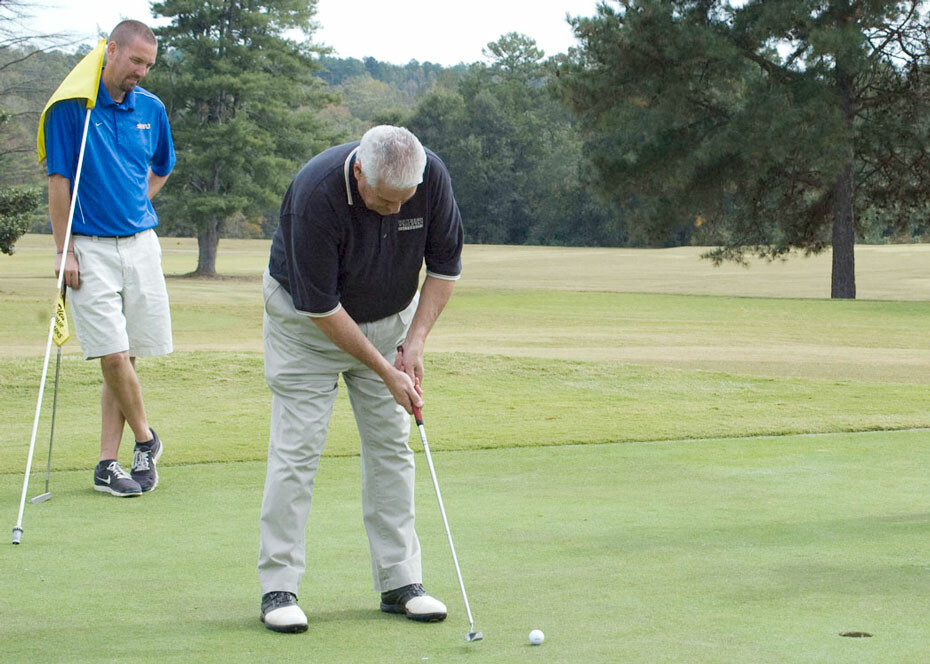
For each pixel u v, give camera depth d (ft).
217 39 148.46
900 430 27.78
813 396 35.58
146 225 20.27
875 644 10.06
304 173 11.35
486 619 11.23
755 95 94.63
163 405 32.83
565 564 13.65
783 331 62.64
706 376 39.52
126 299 19.86
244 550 14.55
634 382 38.34
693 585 12.47
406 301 12.43
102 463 19.34
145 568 13.52
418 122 320.91
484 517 16.81
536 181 311.68
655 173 104.22
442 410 32.24
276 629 10.89
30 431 27.78
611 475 21.07
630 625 10.83
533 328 65.31
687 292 120.57
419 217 11.68
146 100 20.29
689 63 97.66
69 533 15.64
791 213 112.98
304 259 11.27
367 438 12.19
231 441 25.64
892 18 96.73
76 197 19.31
